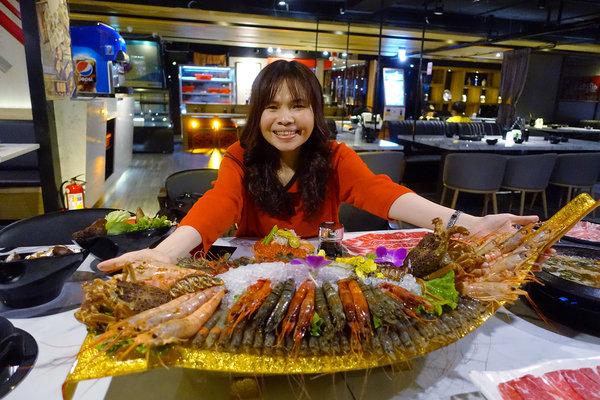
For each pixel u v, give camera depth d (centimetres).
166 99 985
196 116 1027
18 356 86
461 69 1227
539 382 74
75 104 421
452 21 761
